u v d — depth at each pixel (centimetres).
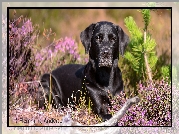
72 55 973
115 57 748
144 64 891
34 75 902
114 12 1414
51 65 931
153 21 1152
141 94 764
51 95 849
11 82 841
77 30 1370
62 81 843
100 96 751
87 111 738
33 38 916
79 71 817
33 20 1323
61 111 779
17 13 1286
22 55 873
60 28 1351
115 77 758
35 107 834
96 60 739
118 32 754
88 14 1418
